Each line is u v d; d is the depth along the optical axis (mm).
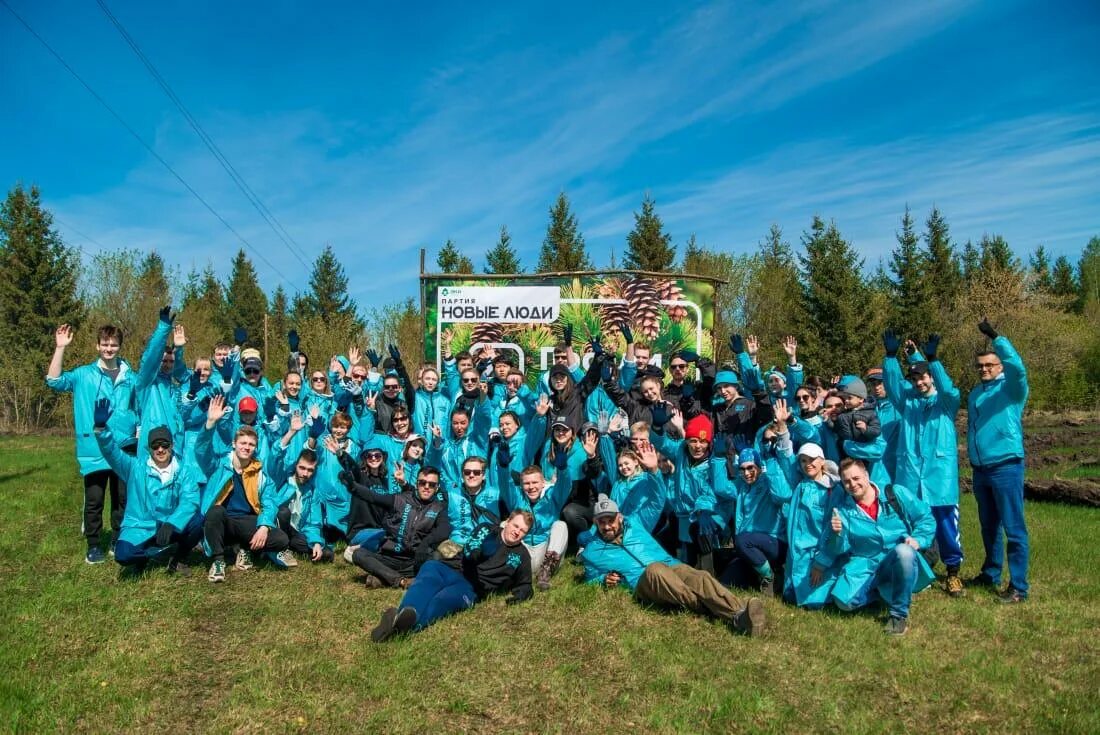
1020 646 5430
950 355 35031
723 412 8477
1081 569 7473
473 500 6973
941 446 6910
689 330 11633
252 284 59500
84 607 6254
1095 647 5402
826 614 6125
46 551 7922
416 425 9664
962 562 7770
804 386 7816
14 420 28250
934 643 5504
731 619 5805
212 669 5160
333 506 8594
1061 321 33469
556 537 7211
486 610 6270
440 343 11742
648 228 39156
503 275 11656
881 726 4301
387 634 5570
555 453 7598
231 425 8742
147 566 7410
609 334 11531
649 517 7152
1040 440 20938
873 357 35281
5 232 34062
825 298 35438
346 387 9961
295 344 10164
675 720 4367
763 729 4262
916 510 6074
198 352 29766
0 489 11953
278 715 4473
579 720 4410
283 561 7496
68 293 34406
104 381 7848
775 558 6730
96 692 4738
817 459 6410
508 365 9070
